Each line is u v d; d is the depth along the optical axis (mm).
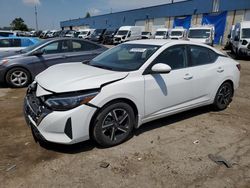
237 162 3246
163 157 3314
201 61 4613
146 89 3646
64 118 3037
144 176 2906
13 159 3180
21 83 7105
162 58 3928
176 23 38812
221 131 4195
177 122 4523
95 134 3324
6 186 2676
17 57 6973
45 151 3385
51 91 3145
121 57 4152
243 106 5598
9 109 5125
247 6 29125
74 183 2752
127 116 3562
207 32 20141
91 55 7781
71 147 3490
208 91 4703
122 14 50656
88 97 3131
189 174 2967
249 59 16453
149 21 43781
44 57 7195
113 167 3059
